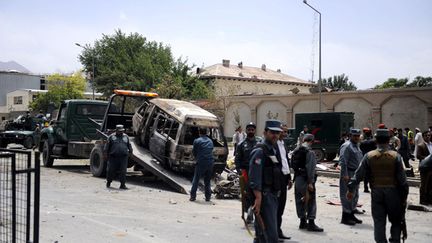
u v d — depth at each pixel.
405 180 6.12
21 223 5.88
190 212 9.91
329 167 21.09
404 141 18.33
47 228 7.79
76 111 18.55
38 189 5.50
